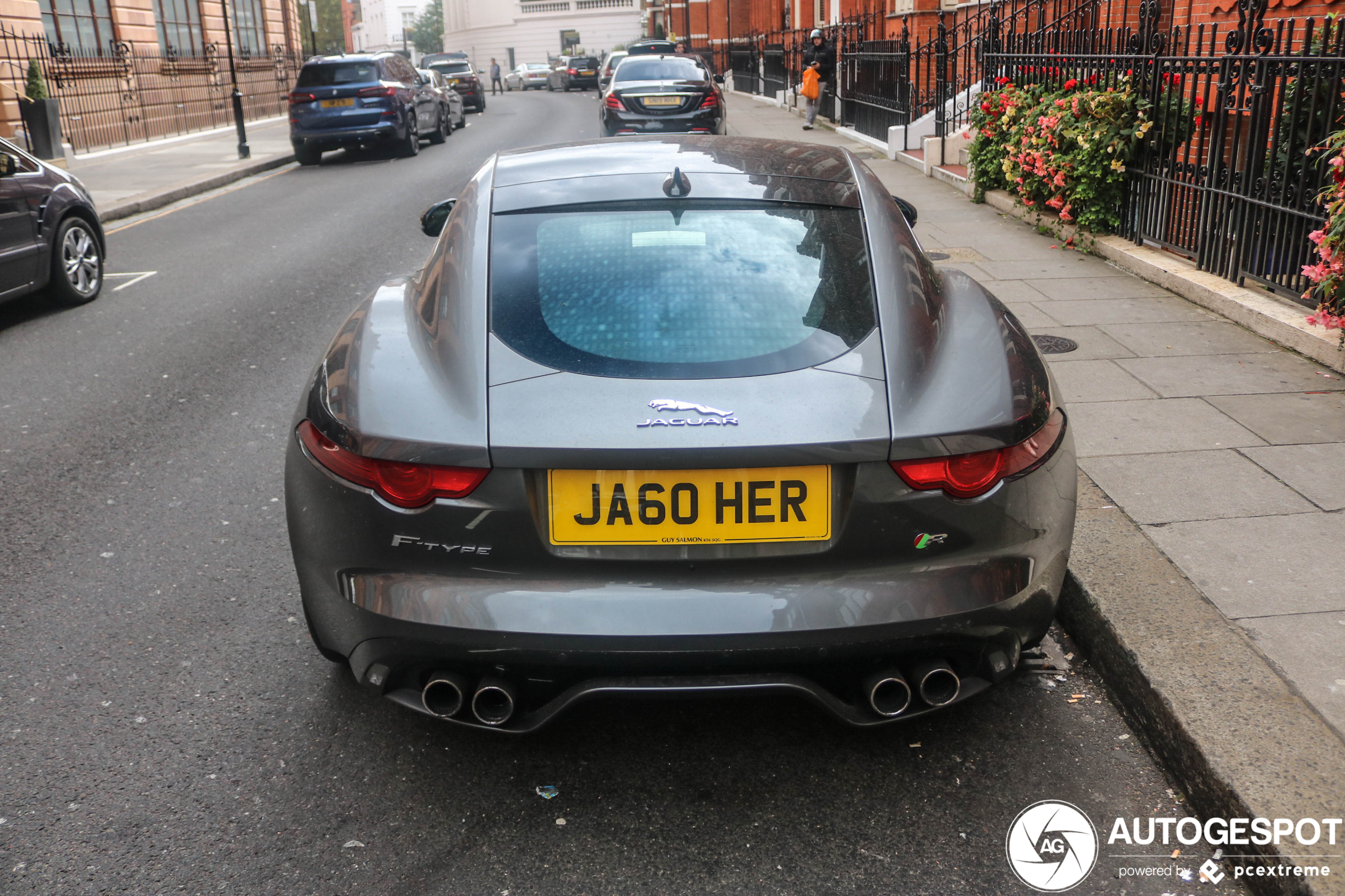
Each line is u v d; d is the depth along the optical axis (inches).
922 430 88.6
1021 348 104.7
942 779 101.7
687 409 89.0
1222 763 93.1
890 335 98.3
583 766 104.9
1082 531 137.9
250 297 317.7
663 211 115.7
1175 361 211.2
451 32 3804.1
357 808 99.1
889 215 120.1
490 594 90.0
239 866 91.7
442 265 114.8
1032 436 94.9
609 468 87.5
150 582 143.6
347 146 716.7
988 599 91.8
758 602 88.6
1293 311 225.9
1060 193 335.3
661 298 102.1
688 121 629.3
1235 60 250.4
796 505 89.0
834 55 828.0
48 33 755.4
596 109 1254.3
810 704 114.7
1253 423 175.9
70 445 196.9
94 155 759.7
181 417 211.0
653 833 95.1
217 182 608.1
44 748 108.6
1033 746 106.4
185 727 112.0
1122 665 111.7
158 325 286.5
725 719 112.4
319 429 97.7
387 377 97.5
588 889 88.5
